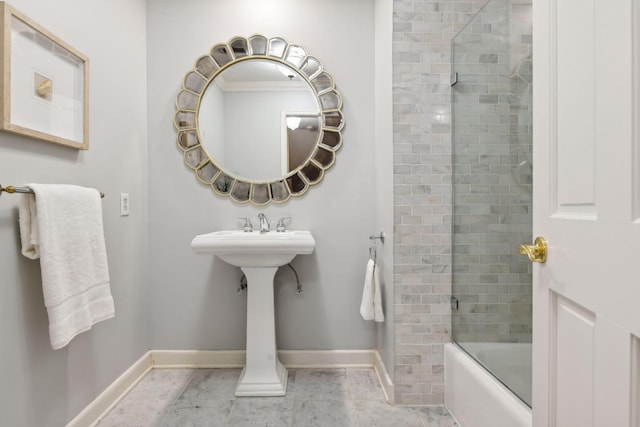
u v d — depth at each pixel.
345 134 2.24
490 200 1.56
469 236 1.65
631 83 0.59
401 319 1.78
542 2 0.88
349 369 2.21
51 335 1.21
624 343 0.61
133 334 2.03
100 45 1.72
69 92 1.46
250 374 1.92
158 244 2.23
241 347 2.25
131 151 2.02
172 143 2.23
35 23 1.25
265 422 1.64
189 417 1.68
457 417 1.64
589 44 0.70
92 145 1.66
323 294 2.25
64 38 1.46
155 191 2.22
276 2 2.23
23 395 1.25
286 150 2.23
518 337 1.39
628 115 0.60
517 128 1.46
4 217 1.18
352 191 2.24
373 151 2.24
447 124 1.77
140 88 2.13
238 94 2.23
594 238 0.68
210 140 2.23
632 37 0.59
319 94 2.22
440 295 1.78
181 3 2.22
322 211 2.24
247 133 2.23
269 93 2.23
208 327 2.24
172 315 2.24
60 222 1.27
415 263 1.77
